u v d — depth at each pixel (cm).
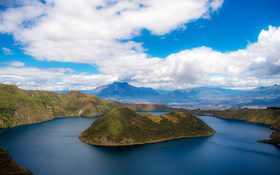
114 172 17425
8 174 14512
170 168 18450
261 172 17725
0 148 17050
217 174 17400
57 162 19338
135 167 18462
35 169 17600
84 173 17062
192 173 17400
